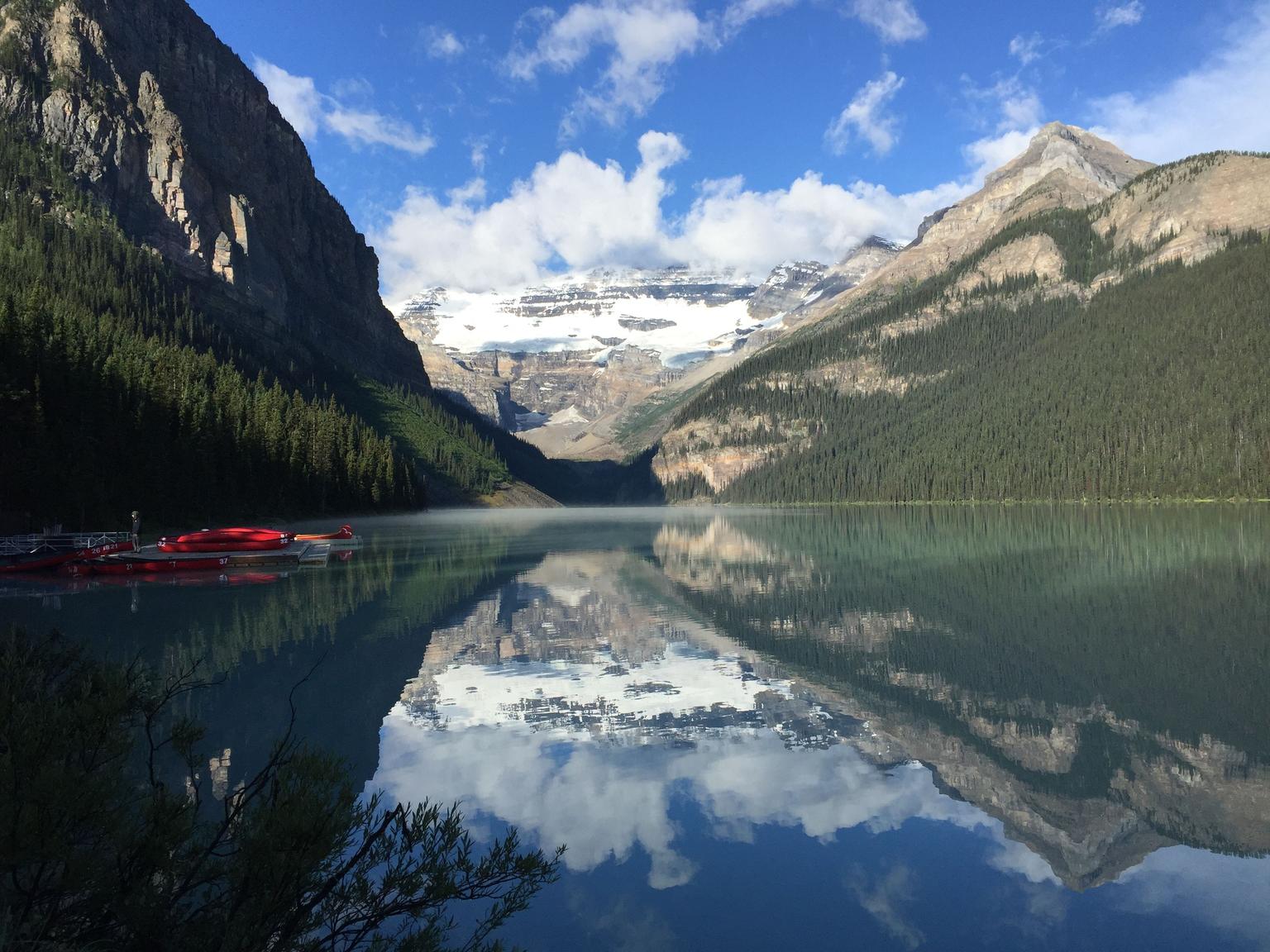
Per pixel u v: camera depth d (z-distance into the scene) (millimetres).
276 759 7133
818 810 14398
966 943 10211
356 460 132250
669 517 165500
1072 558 54688
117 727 7121
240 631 30734
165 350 115625
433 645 28375
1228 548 58781
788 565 55438
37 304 80688
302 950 6379
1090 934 10367
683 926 10555
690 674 24141
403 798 14664
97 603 38062
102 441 72375
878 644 28109
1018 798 14891
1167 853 12727
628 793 15102
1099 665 24484
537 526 124625
